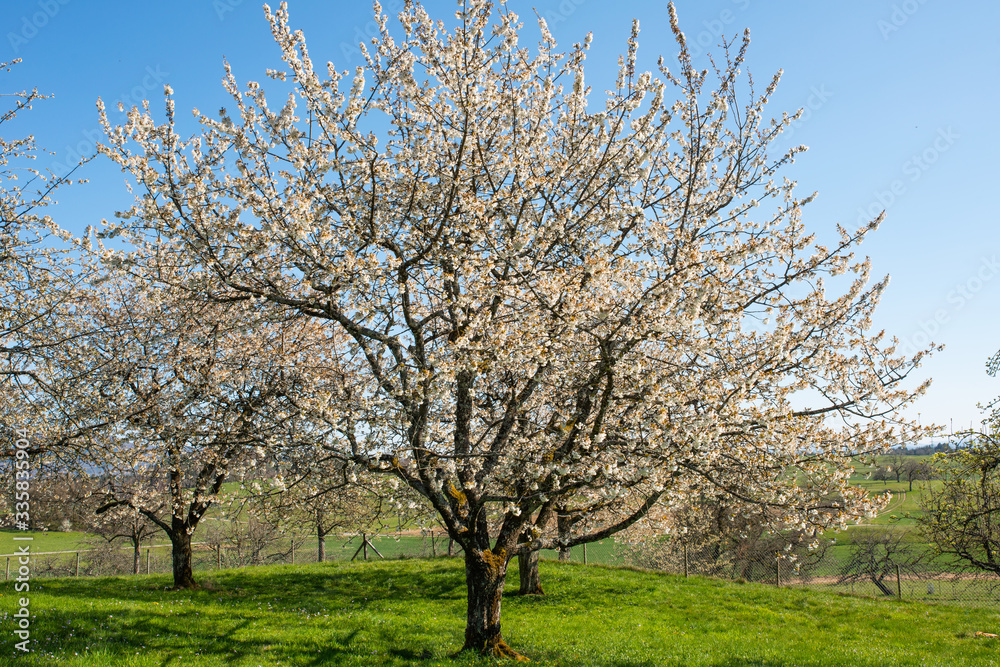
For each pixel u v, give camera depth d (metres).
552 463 9.32
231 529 30.89
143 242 9.99
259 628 12.86
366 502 14.13
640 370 9.02
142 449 14.08
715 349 9.69
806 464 9.57
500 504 12.53
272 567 22.69
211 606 15.14
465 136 10.05
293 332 13.98
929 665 11.02
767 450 9.49
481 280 9.26
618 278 8.93
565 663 10.60
